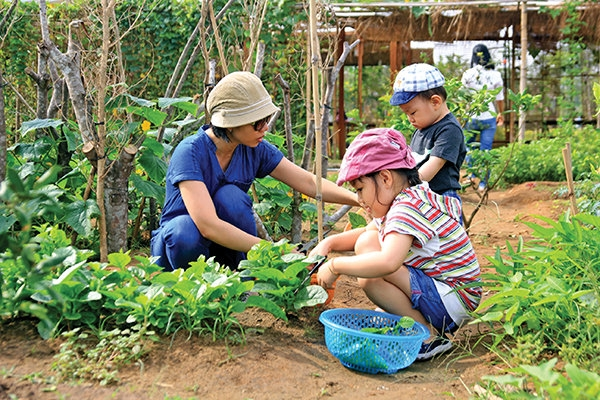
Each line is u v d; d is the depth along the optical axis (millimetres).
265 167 3256
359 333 2316
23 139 4887
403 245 2510
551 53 12125
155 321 2416
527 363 2311
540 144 8508
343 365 2443
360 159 2590
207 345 2404
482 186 7473
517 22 10648
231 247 2893
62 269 2539
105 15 3473
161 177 3990
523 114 9641
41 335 2346
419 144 3461
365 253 2695
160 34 9156
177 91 4457
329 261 2676
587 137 8812
